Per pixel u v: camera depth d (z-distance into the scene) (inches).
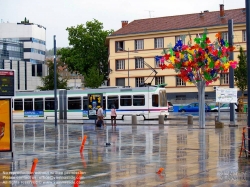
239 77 2618.1
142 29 3166.8
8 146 685.9
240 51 2640.3
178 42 1407.5
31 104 2212.1
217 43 1382.9
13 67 3964.1
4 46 4446.4
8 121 685.9
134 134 1182.9
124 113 1993.1
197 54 1385.3
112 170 550.3
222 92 1414.9
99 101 2043.6
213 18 2994.6
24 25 4776.1
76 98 2106.3
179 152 742.5
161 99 1977.1
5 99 683.4
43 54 5044.3
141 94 1972.2
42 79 3014.3
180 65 1417.3
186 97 3029.0
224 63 1392.7
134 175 511.2
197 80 1424.7
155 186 444.5
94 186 446.3
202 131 1258.0
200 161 623.8
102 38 3425.2
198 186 441.1
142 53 3144.7
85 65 3415.4
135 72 3174.2
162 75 3090.6
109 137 1094.4
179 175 507.5
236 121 1772.9
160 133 1205.1
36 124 1834.4
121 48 3206.2
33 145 906.7
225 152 730.2
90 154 730.8
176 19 3142.2
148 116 1956.2
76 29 3390.7
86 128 1509.6
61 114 2138.3
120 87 2023.9
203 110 1428.4
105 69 3521.2
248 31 645.3
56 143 950.4
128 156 696.4
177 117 2154.3
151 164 601.0
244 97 2650.1
